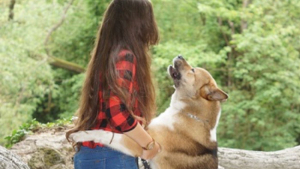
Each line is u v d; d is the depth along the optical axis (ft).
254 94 43.45
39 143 16.78
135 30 9.09
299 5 42.75
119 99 8.45
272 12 44.09
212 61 40.06
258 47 39.04
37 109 55.01
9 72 40.78
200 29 48.37
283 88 40.73
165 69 43.04
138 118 8.82
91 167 9.25
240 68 42.63
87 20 51.31
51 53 52.26
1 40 41.01
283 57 40.73
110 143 9.14
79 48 53.31
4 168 10.41
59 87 52.06
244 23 45.65
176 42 43.57
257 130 43.14
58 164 15.14
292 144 41.29
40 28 45.50
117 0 9.20
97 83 8.89
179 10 47.37
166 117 12.30
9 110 40.40
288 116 42.11
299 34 42.98
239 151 18.75
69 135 9.43
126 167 9.30
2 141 39.04
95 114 9.03
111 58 8.71
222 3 43.68
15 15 43.98
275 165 18.47
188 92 12.37
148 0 9.36
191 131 12.06
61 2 50.65
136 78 8.97
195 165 11.94
